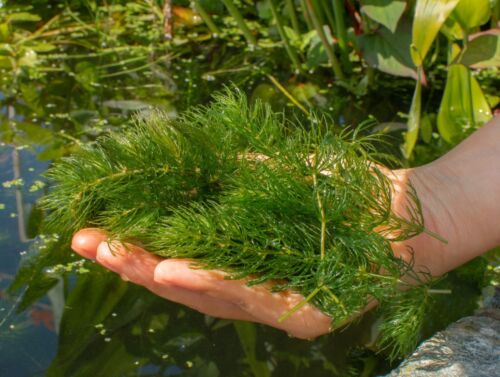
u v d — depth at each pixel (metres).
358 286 0.43
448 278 0.55
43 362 0.48
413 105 0.67
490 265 0.57
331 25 0.83
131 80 0.80
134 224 0.46
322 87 0.79
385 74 0.82
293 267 0.44
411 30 0.77
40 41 0.87
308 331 0.45
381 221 0.44
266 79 0.80
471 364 0.45
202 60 0.84
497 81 0.80
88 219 0.50
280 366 0.48
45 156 0.67
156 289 0.47
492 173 0.48
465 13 0.70
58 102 0.76
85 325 0.51
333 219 0.44
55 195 0.49
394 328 0.44
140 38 0.88
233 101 0.48
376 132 0.72
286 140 0.47
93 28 0.90
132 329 0.51
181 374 0.47
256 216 0.45
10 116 0.73
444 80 0.81
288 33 0.87
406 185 0.48
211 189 0.49
